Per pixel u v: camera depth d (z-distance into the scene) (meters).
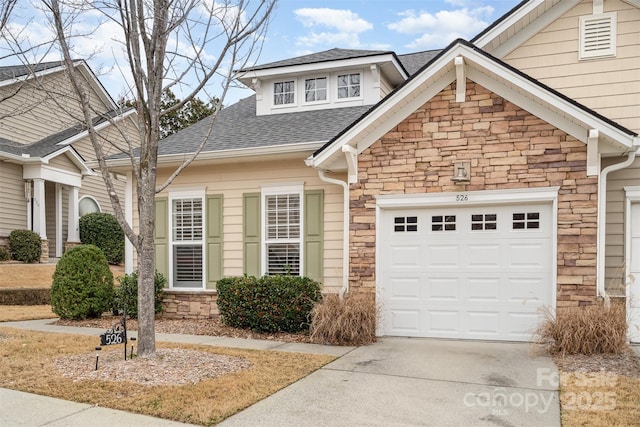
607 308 7.00
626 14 8.53
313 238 9.83
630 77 8.46
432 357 6.99
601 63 8.64
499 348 7.57
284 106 12.62
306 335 8.65
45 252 17.59
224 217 10.57
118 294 10.82
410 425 4.47
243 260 10.36
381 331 8.63
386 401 5.12
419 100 8.48
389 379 5.90
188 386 5.38
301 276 9.70
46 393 5.23
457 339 8.35
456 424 4.50
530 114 7.88
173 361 6.37
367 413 4.77
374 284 8.70
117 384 5.43
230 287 9.25
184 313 10.65
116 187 23.08
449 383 5.74
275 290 8.83
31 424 4.45
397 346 7.79
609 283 8.17
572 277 7.56
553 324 7.04
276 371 6.16
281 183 10.12
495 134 8.06
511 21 8.89
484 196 8.09
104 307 10.69
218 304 9.50
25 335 8.50
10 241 16.61
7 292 13.26
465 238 8.40
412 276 8.66
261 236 10.23
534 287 7.98
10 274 14.89
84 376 5.78
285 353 7.22
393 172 8.64
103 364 6.27
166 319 10.60
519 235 8.10
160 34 6.43
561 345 6.86
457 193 8.25
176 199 10.96
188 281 10.89
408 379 5.91
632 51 8.48
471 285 8.34
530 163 7.86
